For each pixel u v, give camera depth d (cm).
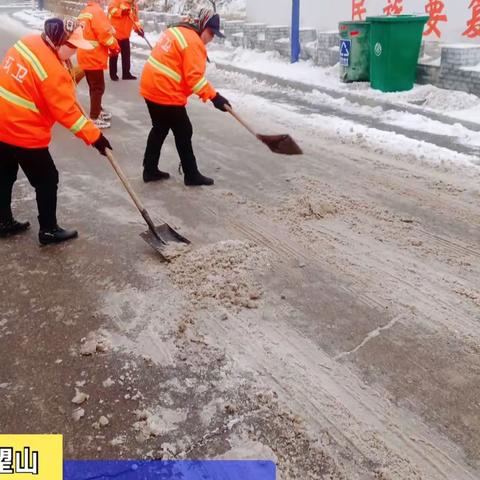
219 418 257
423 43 837
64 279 377
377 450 238
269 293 351
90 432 251
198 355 298
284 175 546
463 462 230
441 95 724
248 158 600
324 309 333
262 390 272
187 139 510
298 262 386
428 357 290
